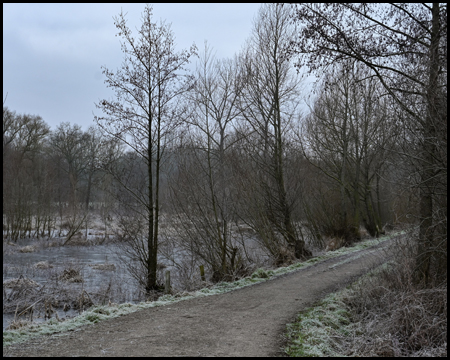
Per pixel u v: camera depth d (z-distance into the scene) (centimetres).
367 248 2309
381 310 995
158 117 1563
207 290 1295
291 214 2247
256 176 2102
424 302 935
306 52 1137
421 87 972
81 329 825
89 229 4006
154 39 1517
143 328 838
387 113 1220
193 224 1800
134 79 1521
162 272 1969
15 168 3706
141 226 1728
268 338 785
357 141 2891
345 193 2916
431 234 1002
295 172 2325
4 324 1188
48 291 1538
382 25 1060
